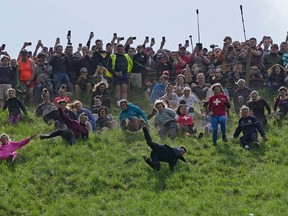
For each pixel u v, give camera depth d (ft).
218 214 226.99
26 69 345.10
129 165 262.06
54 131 276.41
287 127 296.71
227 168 261.03
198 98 327.06
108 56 360.07
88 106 345.51
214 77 351.67
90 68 360.07
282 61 364.79
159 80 351.87
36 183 247.09
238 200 238.07
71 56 358.64
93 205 233.76
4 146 261.03
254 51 361.10
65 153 266.16
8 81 335.88
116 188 247.09
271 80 349.41
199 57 370.53
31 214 229.25
